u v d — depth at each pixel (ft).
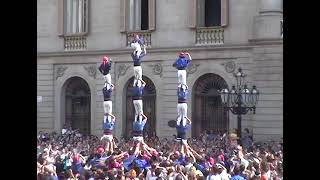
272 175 62.13
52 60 154.51
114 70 147.13
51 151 88.99
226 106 118.01
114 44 147.13
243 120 129.18
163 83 140.77
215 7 139.33
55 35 154.10
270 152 90.43
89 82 149.89
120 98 146.41
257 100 121.29
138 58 99.55
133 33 144.36
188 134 136.67
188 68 137.80
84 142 120.67
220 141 113.80
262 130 126.00
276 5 125.39
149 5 142.31
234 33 133.18
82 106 152.46
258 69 127.13
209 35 136.05
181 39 139.03
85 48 150.51
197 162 79.92
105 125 102.68
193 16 137.49
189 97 137.49
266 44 126.00
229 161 77.30
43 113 155.53
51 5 154.51
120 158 83.10
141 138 95.96
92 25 150.10
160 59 141.08
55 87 154.51
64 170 72.90
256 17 127.95
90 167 73.00
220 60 134.62
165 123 140.15
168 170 61.26
